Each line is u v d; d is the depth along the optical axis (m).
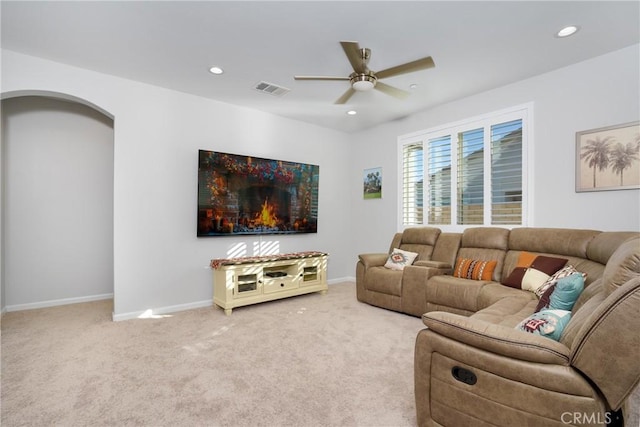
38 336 2.93
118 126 3.44
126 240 3.49
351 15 2.35
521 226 3.58
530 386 1.23
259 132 4.53
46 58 3.03
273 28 2.52
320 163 5.29
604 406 1.17
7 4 2.22
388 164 5.09
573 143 3.18
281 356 2.52
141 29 2.54
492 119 3.81
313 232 5.11
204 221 3.94
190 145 3.92
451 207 4.25
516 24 2.49
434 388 1.51
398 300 3.68
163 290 3.71
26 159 3.81
